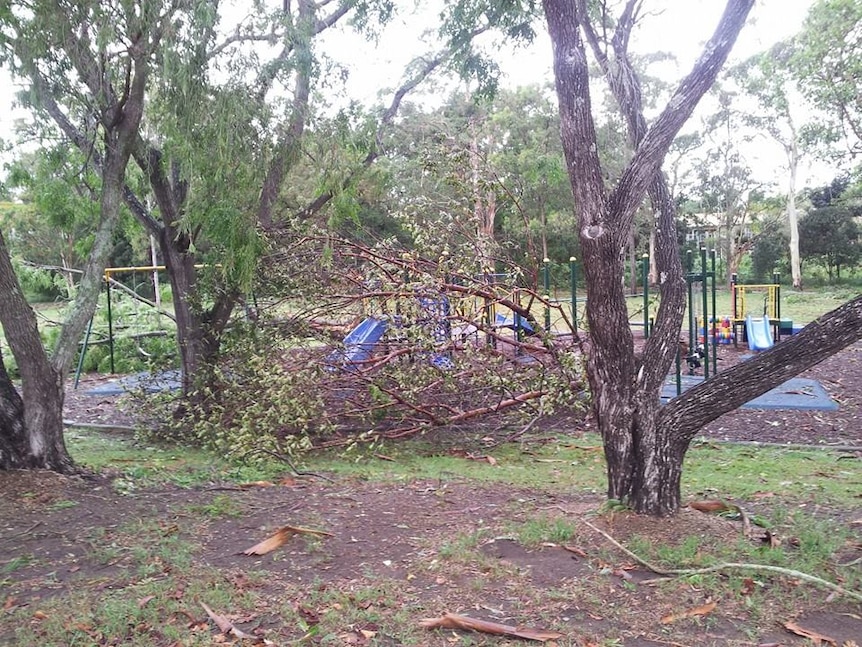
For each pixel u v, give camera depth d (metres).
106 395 12.88
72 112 8.56
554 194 30.53
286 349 9.23
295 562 4.70
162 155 9.26
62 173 9.65
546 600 4.05
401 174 11.72
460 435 9.37
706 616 3.83
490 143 26.80
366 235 11.26
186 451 8.98
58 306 16.27
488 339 9.69
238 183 8.26
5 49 7.50
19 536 5.10
